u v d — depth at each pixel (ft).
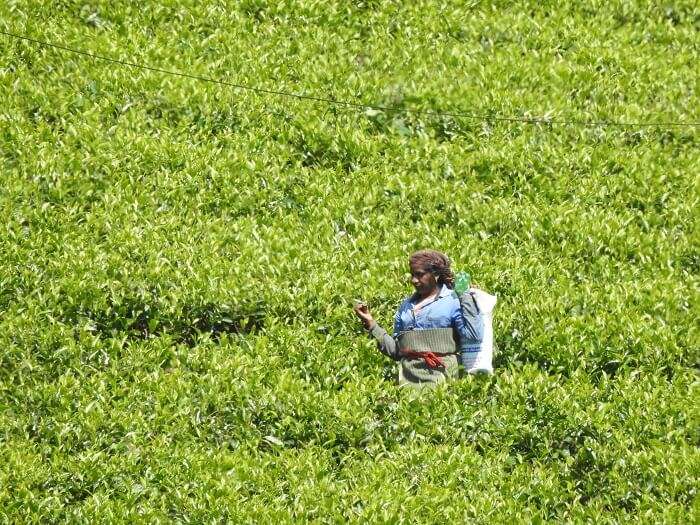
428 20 179.42
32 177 145.28
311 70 167.94
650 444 113.80
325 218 145.07
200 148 153.28
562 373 125.18
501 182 153.89
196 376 120.06
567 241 144.36
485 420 115.14
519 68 171.12
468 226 146.30
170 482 106.52
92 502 104.27
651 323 131.54
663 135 165.58
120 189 145.48
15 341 122.72
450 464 108.58
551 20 182.80
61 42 167.02
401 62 172.04
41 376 120.67
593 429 115.34
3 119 153.17
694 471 109.40
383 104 163.94
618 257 144.25
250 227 142.20
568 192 153.38
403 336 117.70
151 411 116.57
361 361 124.57
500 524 103.35
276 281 133.80
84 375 120.16
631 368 125.90
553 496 107.34
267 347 125.08
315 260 137.28
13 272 130.31
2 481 105.29
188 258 135.33
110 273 132.16
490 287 134.62
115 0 176.14
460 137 160.97
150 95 160.25
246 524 101.91
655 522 104.27
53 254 134.00
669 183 156.15
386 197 150.10
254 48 170.91
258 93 163.02
